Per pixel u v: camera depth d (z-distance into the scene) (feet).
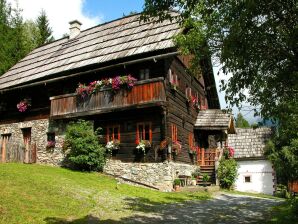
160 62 63.93
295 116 27.78
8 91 84.43
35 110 80.33
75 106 69.15
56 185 44.91
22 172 50.93
